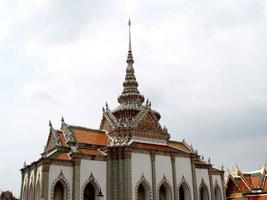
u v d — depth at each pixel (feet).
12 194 342.64
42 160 203.82
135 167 225.15
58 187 206.18
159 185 233.35
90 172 215.51
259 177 325.01
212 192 275.80
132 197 216.95
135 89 302.86
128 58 317.83
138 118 259.19
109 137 256.32
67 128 242.37
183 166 253.24
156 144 257.96
